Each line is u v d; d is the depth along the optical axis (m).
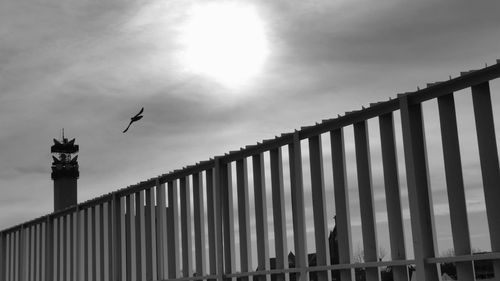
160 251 10.64
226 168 9.28
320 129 7.56
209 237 9.52
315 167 7.66
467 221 6.03
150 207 11.20
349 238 7.21
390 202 6.70
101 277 12.68
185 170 10.21
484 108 5.89
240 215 8.93
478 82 5.84
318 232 7.59
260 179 8.56
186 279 9.95
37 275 15.54
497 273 5.84
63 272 14.30
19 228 16.95
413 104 6.43
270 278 8.40
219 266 9.11
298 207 7.73
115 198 12.27
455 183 6.10
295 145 7.84
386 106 6.70
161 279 10.52
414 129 6.42
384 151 6.77
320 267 7.43
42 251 15.36
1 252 17.98
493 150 5.84
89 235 13.28
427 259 6.23
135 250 11.60
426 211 6.32
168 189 10.75
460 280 6.08
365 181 6.98
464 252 6.04
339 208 7.30
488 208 5.89
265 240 8.44
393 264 6.55
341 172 7.31
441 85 6.14
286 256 8.13
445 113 6.18
